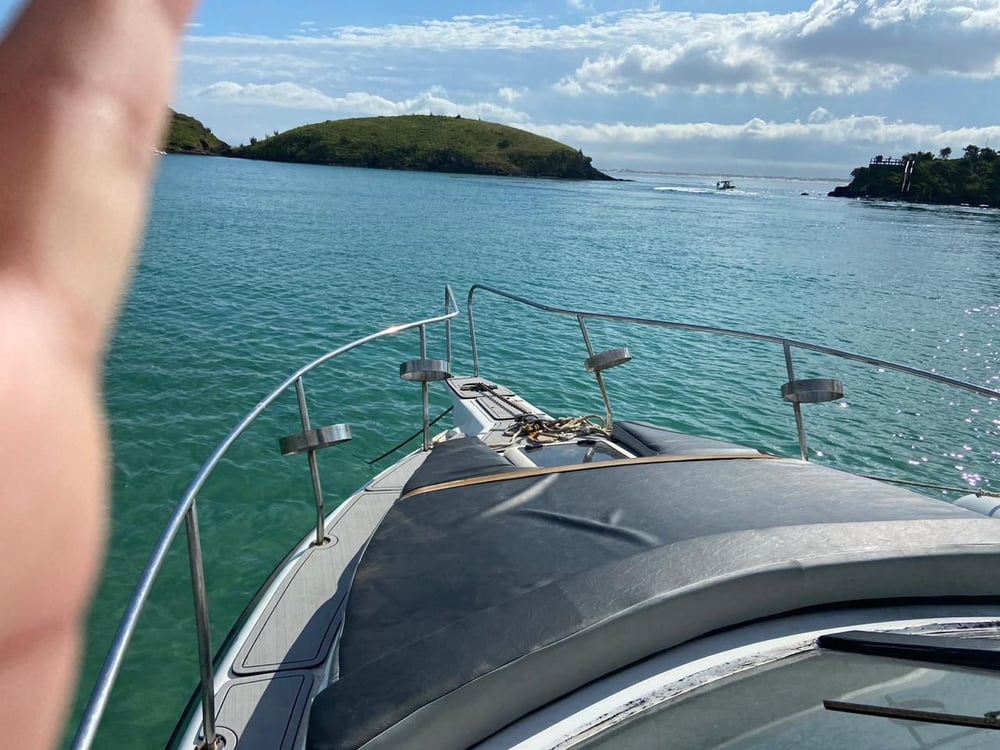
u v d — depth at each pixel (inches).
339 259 1014.4
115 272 11.2
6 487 7.8
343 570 142.1
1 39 12.2
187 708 112.2
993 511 153.3
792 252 1498.5
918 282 1103.6
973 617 82.6
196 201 1804.9
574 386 490.0
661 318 761.0
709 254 1386.6
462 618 77.8
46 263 10.3
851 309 852.6
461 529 99.8
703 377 523.5
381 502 170.9
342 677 74.5
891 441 421.7
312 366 158.4
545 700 72.6
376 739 67.1
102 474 9.8
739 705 71.4
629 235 1710.1
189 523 97.3
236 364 461.1
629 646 75.1
